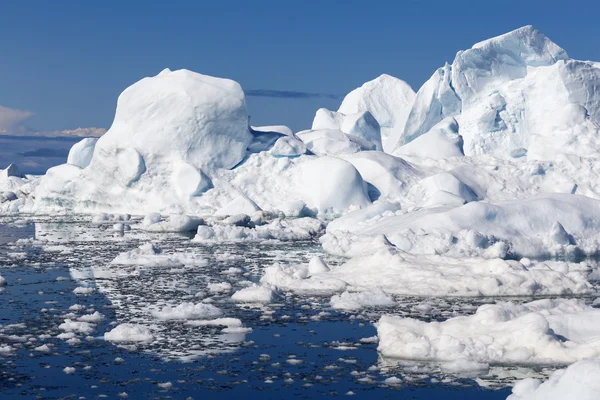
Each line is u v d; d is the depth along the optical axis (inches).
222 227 1806.1
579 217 1536.7
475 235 1381.6
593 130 3026.6
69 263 1311.5
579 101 3513.8
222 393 559.8
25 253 1462.8
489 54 3757.4
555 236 1446.9
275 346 693.9
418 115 3865.7
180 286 1048.2
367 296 908.6
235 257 1400.1
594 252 1456.7
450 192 2228.1
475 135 3730.3
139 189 2655.0
